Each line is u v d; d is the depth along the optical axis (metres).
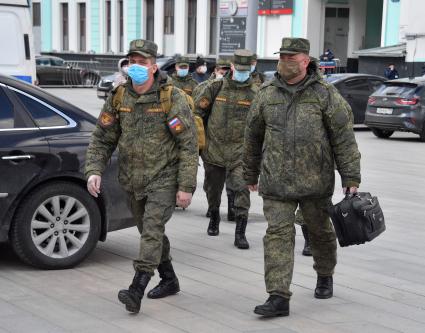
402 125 23.72
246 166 7.02
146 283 6.61
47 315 6.63
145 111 6.62
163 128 6.66
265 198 6.70
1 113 7.96
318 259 7.24
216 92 9.65
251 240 9.86
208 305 7.02
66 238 8.16
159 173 6.67
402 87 24.06
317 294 7.33
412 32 36.59
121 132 6.84
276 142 6.56
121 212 8.39
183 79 13.68
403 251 9.45
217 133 9.59
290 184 6.55
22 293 7.25
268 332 6.32
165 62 33.47
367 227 6.63
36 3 61.31
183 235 10.08
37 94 8.22
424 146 22.75
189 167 6.64
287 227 6.62
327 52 40.62
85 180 8.18
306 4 42.31
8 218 7.81
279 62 6.51
